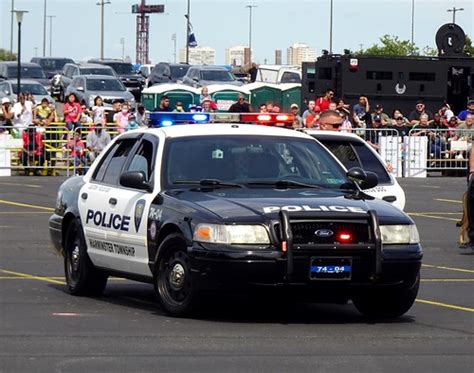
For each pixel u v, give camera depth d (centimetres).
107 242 2269
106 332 1908
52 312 2141
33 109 6469
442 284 2725
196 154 2216
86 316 2092
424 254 3391
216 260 1947
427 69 6956
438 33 7050
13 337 1848
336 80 6962
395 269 2002
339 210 1992
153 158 2225
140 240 2156
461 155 6244
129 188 2239
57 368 1606
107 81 9281
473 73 7012
